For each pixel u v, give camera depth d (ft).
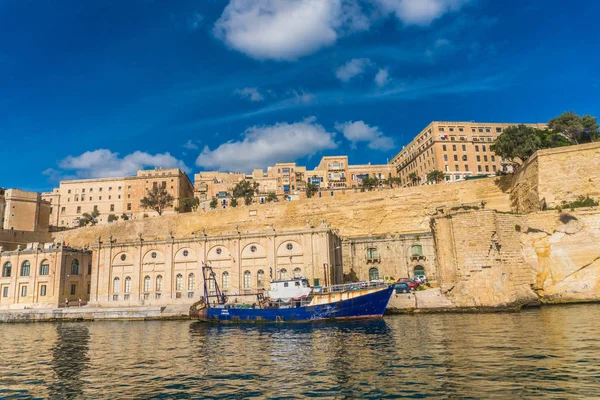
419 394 59.98
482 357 79.71
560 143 303.07
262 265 216.54
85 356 102.42
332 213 317.63
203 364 88.94
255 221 335.06
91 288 234.17
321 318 163.22
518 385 60.80
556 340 92.68
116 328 167.02
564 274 184.96
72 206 516.32
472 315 154.10
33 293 246.06
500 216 181.27
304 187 503.61
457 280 170.40
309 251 211.20
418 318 153.58
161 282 228.02
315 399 60.75
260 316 169.48
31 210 397.80
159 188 451.94
